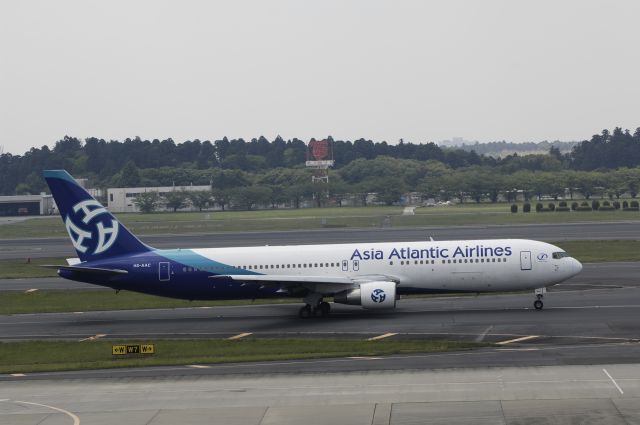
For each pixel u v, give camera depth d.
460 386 109.25
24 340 165.75
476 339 145.00
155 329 173.75
